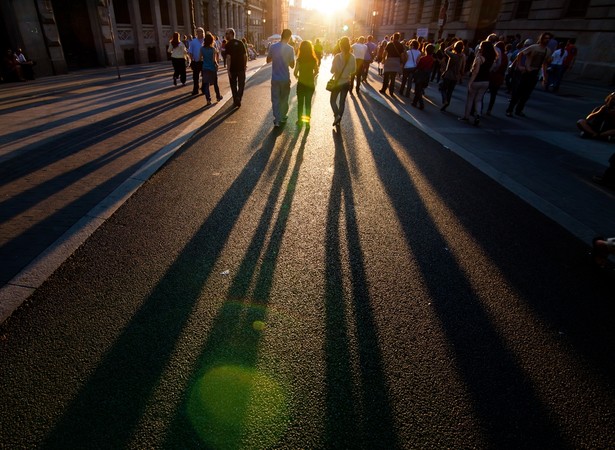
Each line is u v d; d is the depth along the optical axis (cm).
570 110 1111
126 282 282
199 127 743
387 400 199
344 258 324
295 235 357
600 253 314
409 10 3872
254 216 392
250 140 670
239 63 907
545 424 190
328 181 493
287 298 272
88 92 1168
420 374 215
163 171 510
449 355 229
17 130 691
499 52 901
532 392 207
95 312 251
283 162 559
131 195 432
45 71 1686
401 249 342
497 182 516
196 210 400
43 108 904
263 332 241
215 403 194
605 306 279
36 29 1625
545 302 280
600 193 494
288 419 187
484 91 842
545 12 1997
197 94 1136
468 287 294
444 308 269
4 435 174
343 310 263
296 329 244
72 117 808
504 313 267
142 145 616
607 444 182
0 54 1567
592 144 736
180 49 1249
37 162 526
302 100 754
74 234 342
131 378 205
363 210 416
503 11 2309
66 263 302
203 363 217
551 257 340
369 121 860
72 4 1969
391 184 493
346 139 699
